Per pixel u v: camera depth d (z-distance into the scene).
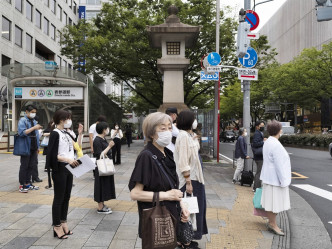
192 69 19.97
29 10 32.88
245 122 8.93
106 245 3.71
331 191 7.83
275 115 47.00
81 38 19.88
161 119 2.37
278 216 5.50
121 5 19.75
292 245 4.12
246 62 8.95
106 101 23.56
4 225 4.33
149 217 2.16
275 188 4.31
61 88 16.89
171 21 11.31
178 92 11.54
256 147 7.00
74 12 47.41
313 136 25.62
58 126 4.02
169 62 11.33
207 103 30.88
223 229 4.50
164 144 2.33
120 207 5.48
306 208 6.12
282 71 32.72
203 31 17.50
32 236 3.94
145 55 17.61
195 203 3.04
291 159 15.80
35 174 7.50
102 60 19.22
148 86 22.05
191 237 2.88
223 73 19.27
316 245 4.14
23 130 6.22
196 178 3.70
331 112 42.34
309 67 29.83
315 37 51.25
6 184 7.20
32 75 16.23
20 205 5.34
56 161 3.84
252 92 35.78
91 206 5.51
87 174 9.17
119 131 11.66
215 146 14.88
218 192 7.16
